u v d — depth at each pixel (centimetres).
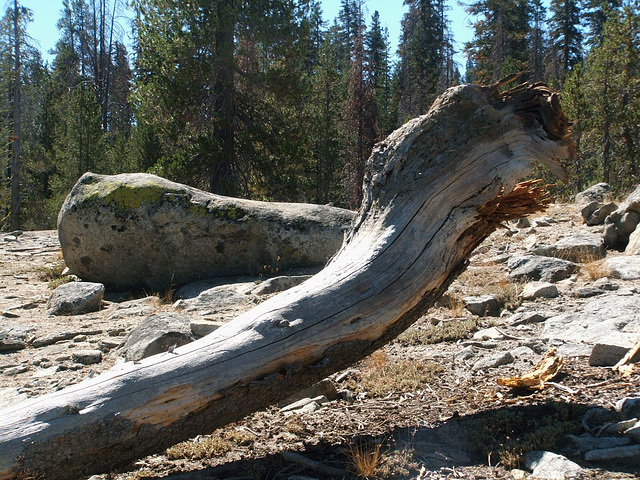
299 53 1881
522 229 1224
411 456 393
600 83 2488
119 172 2878
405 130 471
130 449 361
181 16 1803
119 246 1030
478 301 789
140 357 615
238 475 393
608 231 993
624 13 2470
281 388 405
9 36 3228
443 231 448
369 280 429
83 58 5222
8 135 3419
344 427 463
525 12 4853
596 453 372
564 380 510
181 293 993
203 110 1905
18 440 327
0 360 681
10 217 3334
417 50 5069
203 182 1925
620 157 2544
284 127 1939
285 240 1046
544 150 464
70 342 739
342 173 3294
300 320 406
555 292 807
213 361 382
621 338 574
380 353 623
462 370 578
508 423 423
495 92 464
